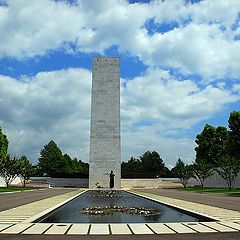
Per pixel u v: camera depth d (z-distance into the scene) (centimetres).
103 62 7781
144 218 1862
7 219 1702
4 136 6512
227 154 6050
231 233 1311
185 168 8012
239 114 5341
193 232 1337
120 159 7462
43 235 1272
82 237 1230
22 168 6881
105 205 2739
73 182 8388
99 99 7656
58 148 10675
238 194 4288
